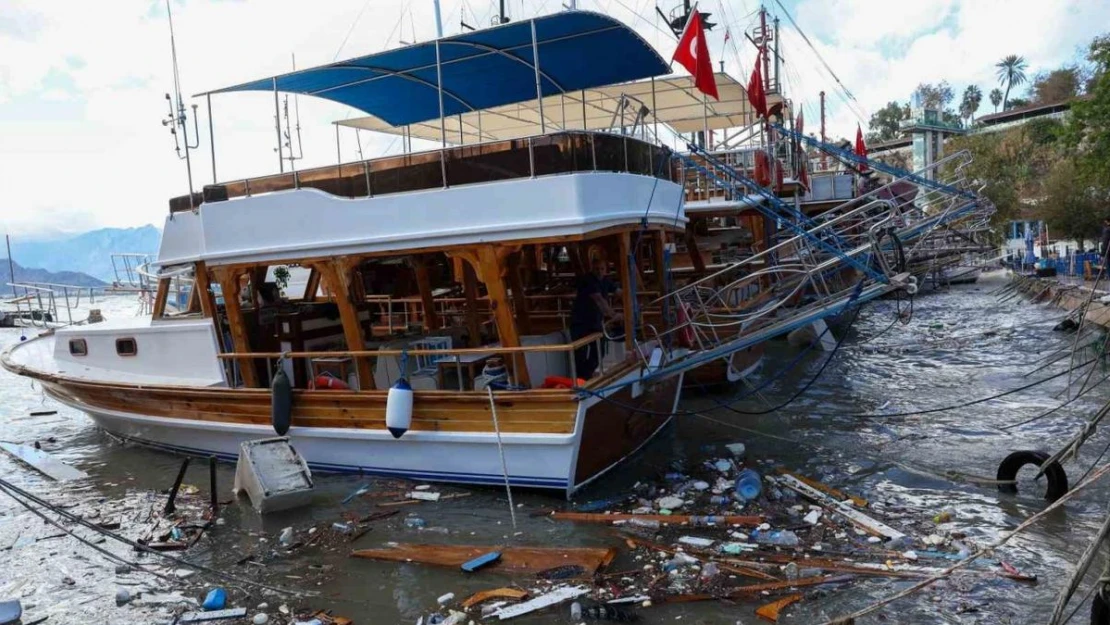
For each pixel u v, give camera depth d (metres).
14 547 8.02
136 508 9.06
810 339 21.02
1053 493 8.58
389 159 8.77
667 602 6.22
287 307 11.09
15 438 13.30
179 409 10.48
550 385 8.97
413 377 9.63
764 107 14.34
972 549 7.20
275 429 9.39
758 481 8.73
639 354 9.18
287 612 6.33
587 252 11.95
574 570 6.75
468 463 8.77
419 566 7.06
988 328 24.59
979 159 46.34
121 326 11.96
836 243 10.88
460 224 8.34
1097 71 26.16
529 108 15.79
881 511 8.34
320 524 8.15
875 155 64.81
